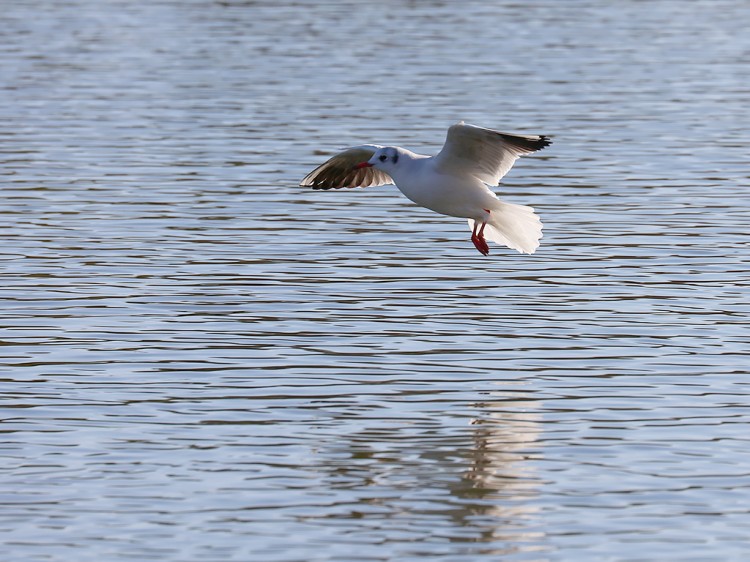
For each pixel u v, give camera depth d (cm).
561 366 1496
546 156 2641
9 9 4712
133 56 3788
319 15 4572
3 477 1192
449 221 2220
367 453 1253
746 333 1609
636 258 1959
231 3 4891
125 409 1362
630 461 1233
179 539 1074
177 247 2023
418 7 4775
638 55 3825
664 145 2725
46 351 1541
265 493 1165
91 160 2603
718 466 1220
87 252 1988
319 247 2036
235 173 2505
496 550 1056
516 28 4303
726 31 4300
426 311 1709
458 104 3106
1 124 2923
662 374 1469
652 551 1053
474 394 1410
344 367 1493
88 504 1139
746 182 2427
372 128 2847
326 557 1043
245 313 1697
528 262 1948
